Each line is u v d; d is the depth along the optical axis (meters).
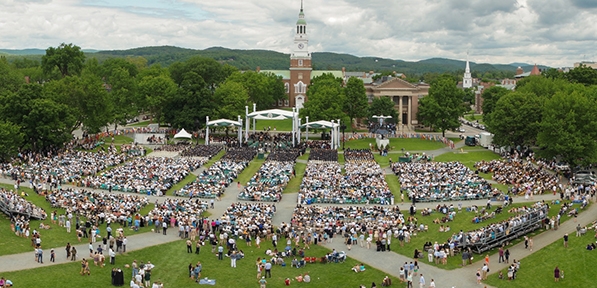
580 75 185.75
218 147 137.88
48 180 94.44
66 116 126.44
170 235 72.06
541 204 81.06
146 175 100.50
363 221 75.75
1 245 63.78
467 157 134.75
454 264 65.25
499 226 71.56
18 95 120.88
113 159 114.62
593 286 59.12
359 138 163.88
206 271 60.97
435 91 169.50
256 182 100.44
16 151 111.62
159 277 59.03
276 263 63.72
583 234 70.75
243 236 71.25
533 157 125.44
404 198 93.25
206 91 163.25
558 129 107.00
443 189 94.06
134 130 165.38
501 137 133.12
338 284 59.00
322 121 148.00
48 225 71.56
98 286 55.09
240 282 58.56
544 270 63.12
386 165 124.94
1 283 52.06
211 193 91.62
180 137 142.12
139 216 75.12
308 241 69.81
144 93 174.00
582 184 95.44
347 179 101.25
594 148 104.94
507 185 101.12
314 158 127.44
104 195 85.56
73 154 117.06
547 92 157.75
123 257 63.56
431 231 76.12
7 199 75.50
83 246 66.31
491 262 65.81
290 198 93.94
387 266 64.19
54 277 56.19
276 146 143.12
